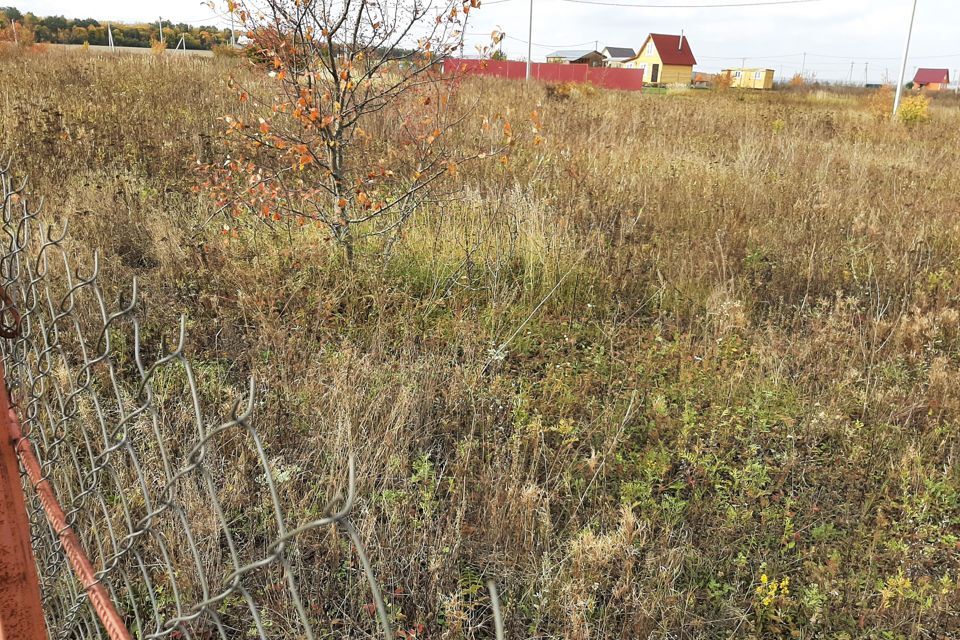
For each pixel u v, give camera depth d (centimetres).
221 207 552
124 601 249
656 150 1018
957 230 704
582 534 281
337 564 262
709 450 360
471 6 511
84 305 407
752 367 451
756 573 293
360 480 293
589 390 425
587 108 1531
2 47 2189
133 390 347
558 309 526
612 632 260
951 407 412
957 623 270
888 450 378
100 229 543
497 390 387
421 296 517
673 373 448
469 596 272
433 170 589
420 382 384
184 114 1021
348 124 525
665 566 281
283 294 454
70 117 912
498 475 312
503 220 596
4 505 126
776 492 350
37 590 133
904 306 517
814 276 601
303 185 591
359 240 555
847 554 306
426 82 557
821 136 1411
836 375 447
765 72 5800
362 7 506
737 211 733
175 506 133
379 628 244
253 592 260
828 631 269
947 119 2072
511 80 2302
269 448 317
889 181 929
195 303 455
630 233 636
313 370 369
